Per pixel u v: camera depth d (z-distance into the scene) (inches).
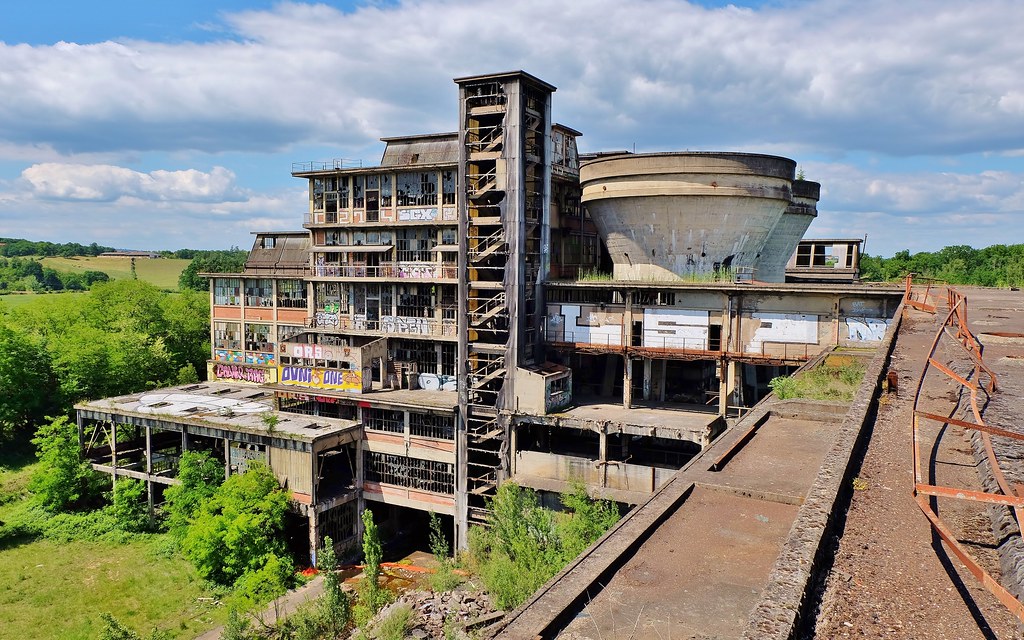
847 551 290.4
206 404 1823.3
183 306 2940.5
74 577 1417.3
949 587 259.4
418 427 1609.3
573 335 1669.5
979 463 376.2
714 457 538.3
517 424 1515.7
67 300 2822.3
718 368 1585.9
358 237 1883.6
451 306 1737.2
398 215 1792.6
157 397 1920.5
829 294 1405.0
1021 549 263.1
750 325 1481.3
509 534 1157.7
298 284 2065.7
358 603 1256.8
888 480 366.3
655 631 308.5
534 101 1631.4
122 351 2314.2
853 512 328.2
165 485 1775.3
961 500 338.0
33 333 2581.2
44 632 1205.7
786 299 1448.1
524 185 1560.0
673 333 1562.5
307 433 1521.9
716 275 1557.6
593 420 1440.7
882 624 237.0
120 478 1779.0
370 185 1836.9
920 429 451.8
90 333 2309.3
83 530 1635.1
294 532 1630.2
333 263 1911.9
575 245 1937.7
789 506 447.5
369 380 1727.4
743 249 1625.2
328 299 1951.3
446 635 863.7
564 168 1868.8
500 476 1523.1
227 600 1336.1
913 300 1231.5
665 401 1696.6
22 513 1723.7
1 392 2105.1
